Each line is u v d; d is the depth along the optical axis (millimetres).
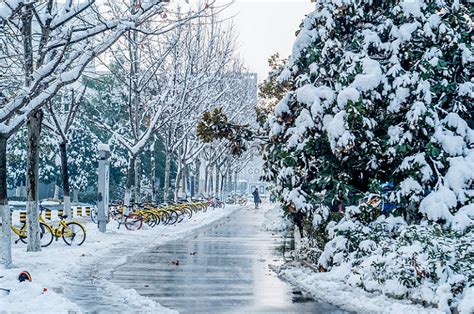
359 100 13977
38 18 14531
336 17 15680
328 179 14758
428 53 14656
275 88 20688
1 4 12070
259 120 18516
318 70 15555
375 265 11531
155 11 13523
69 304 9266
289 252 19141
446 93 14703
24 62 13891
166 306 10102
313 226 15531
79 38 13062
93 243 20078
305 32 16328
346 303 10570
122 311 9430
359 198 14688
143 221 27438
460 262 10508
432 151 13781
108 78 35094
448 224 13234
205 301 10641
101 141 51062
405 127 14578
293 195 15172
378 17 15945
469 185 13859
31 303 9133
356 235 13430
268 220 34406
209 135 17328
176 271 14469
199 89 35219
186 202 38312
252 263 16312
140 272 14164
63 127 25141
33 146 16625
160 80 32219
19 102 12633
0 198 13328
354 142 13906
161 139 53031
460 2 15516
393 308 9820
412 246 11047
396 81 14367
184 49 33031
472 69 15055
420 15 14977
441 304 9461
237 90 48594
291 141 15273
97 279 12859
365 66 14625
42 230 18359
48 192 59125
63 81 12805
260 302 10664
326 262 13758
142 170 55500
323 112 14766
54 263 14930
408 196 14062
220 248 20219
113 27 13086
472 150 14312
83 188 50656
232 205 62500
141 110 33312
